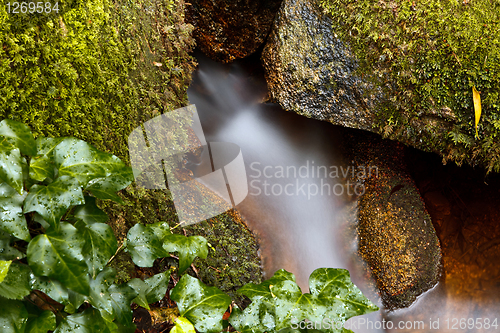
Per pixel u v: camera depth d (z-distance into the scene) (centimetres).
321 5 210
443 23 183
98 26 143
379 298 264
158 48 198
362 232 278
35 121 114
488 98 183
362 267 273
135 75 173
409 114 209
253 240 254
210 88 272
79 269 92
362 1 197
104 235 108
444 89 193
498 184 250
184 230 187
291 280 125
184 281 125
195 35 247
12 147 89
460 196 266
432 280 261
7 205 91
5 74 105
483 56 179
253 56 259
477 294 258
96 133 140
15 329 87
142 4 182
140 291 124
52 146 103
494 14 176
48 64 118
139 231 128
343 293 116
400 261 257
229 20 237
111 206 146
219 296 124
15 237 97
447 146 205
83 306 117
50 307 106
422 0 185
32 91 113
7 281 88
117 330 113
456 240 269
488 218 258
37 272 89
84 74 133
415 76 198
